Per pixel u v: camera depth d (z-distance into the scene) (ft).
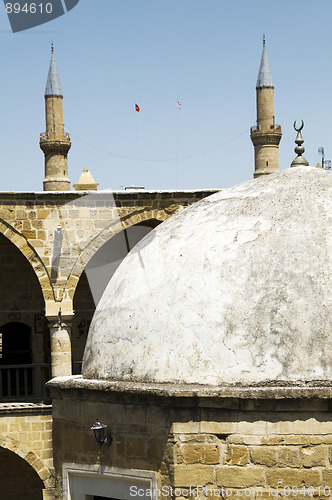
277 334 29.66
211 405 29.30
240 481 29.07
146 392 30.27
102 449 32.60
